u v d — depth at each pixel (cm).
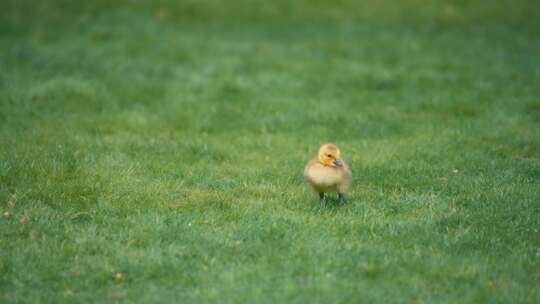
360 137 1931
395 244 1170
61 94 2211
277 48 3119
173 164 1633
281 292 998
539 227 1241
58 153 1619
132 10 3881
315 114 2111
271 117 2088
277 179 1548
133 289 1013
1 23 3469
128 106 2194
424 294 994
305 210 1348
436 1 4209
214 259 1099
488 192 1436
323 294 991
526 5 4184
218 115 2120
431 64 2803
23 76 2431
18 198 1333
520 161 1642
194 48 3077
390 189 1491
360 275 1048
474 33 3522
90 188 1407
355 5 4084
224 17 3812
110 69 2602
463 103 2216
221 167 1639
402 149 1775
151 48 3052
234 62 2795
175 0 4072
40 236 1182
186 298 984
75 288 1016
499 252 1134
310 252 1123
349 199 1418
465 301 972
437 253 1130
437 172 1588
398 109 2188
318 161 1348
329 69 2722
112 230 1217
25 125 1903
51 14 3716
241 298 977
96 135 1866
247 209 1329
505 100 2248
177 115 2112
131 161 1625
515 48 3145
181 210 1327
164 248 1147
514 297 977
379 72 2650
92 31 3366
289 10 3959
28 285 1021
